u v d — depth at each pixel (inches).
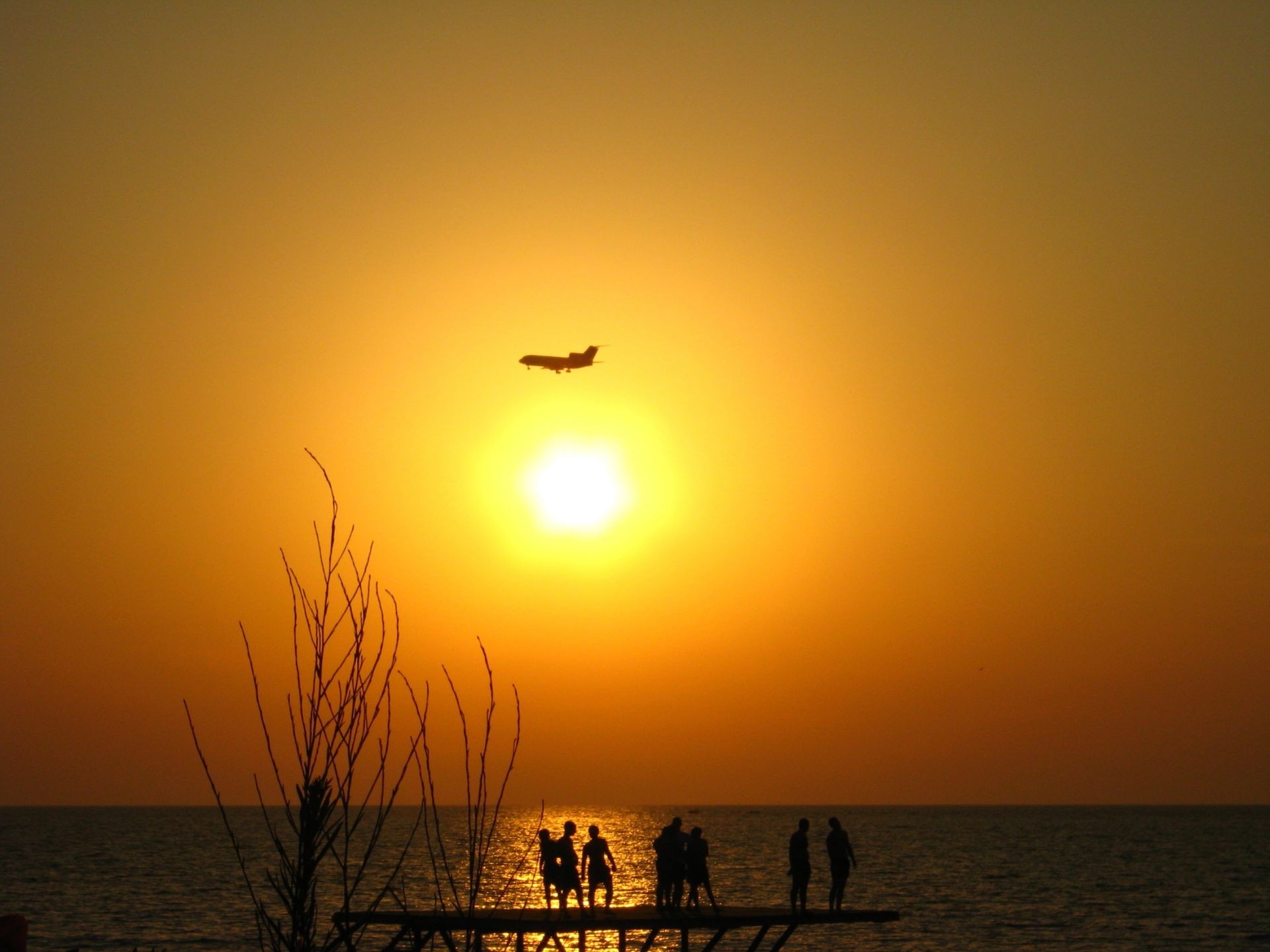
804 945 3511.3
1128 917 4347.9
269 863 6973.4
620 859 7628.0
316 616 623.2
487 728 660.1
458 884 2935.5
